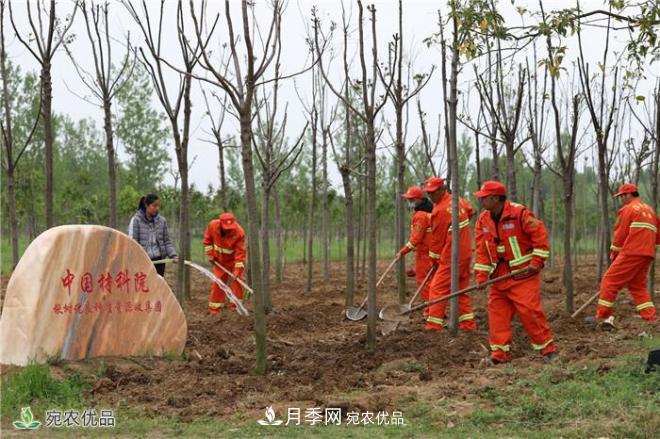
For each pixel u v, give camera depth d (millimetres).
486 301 13570
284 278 19938
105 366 7895
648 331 9812
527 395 6711
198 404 6785
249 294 14914
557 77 7121
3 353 7660
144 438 5910
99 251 8125
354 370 8156
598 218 14602
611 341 9195
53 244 7863
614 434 5652
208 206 22469
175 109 10031
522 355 8797
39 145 23438
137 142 27094
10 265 21797
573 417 6098
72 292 7938
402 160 11930
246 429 6039
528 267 8172
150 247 11156
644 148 12508
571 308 11258
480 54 7371
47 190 9516
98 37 10727
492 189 8203
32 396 6965
